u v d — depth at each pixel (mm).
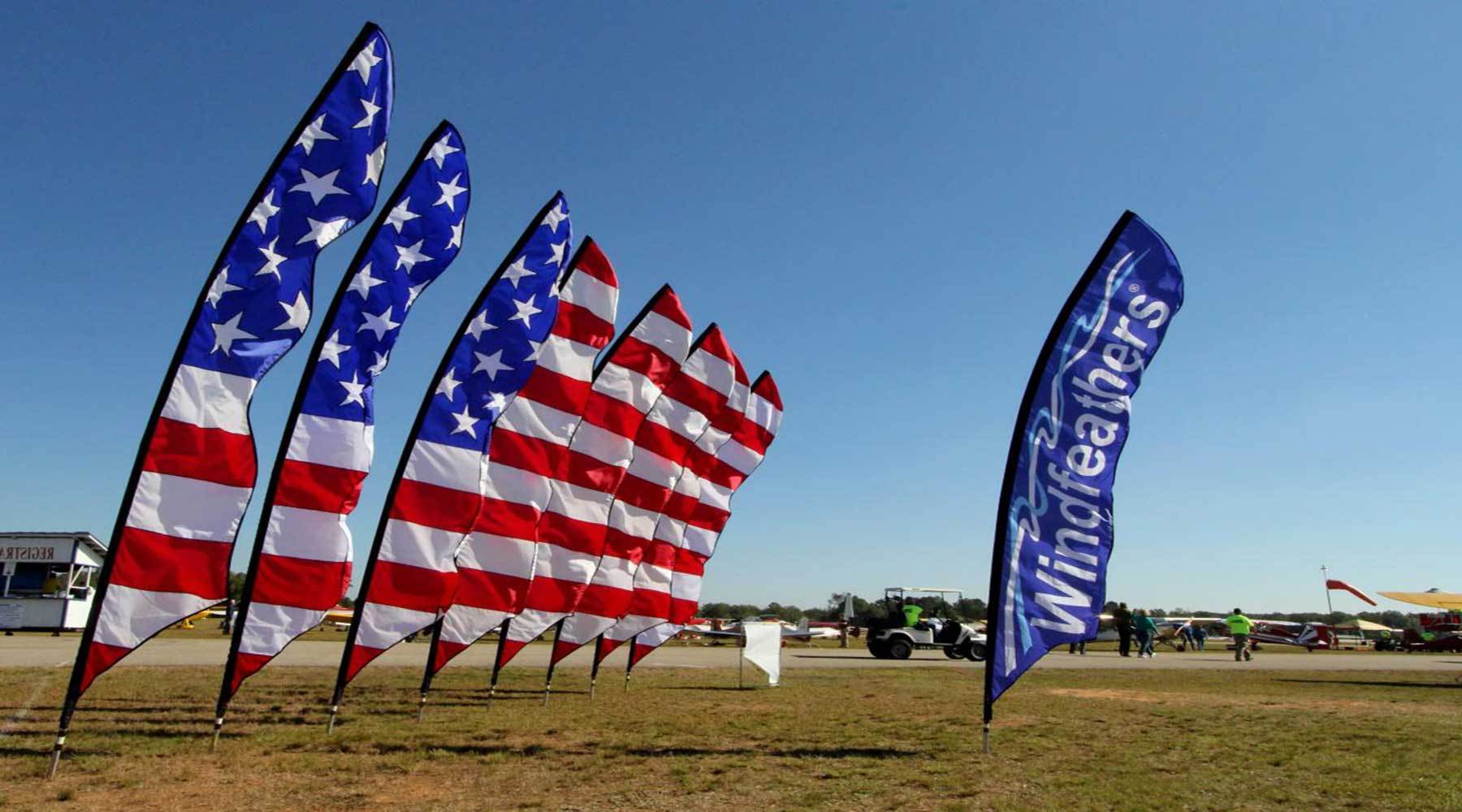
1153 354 10000
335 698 9828
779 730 10578
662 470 15391
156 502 7949
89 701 12055
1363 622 62719
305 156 8758
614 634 15266
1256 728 10906
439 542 10430
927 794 7133
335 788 7148
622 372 14188
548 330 11453
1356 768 8258
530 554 11898
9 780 7160
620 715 11875
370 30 9062
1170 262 10109
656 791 7188
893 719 11750
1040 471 9570
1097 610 9461
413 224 9883
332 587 9148
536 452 12164
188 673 16281
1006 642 9266
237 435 8312
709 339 16219
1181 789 7324
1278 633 49344
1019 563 9398
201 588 8039
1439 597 28594
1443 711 12836
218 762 8008
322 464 9258
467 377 10883
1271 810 6637
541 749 9016
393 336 9781
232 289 8391
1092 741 9852
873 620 29297
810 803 6820
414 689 14727
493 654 25547
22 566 32938
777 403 19016
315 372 9328
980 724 11211
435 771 7883
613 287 13195
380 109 9141
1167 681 18234
